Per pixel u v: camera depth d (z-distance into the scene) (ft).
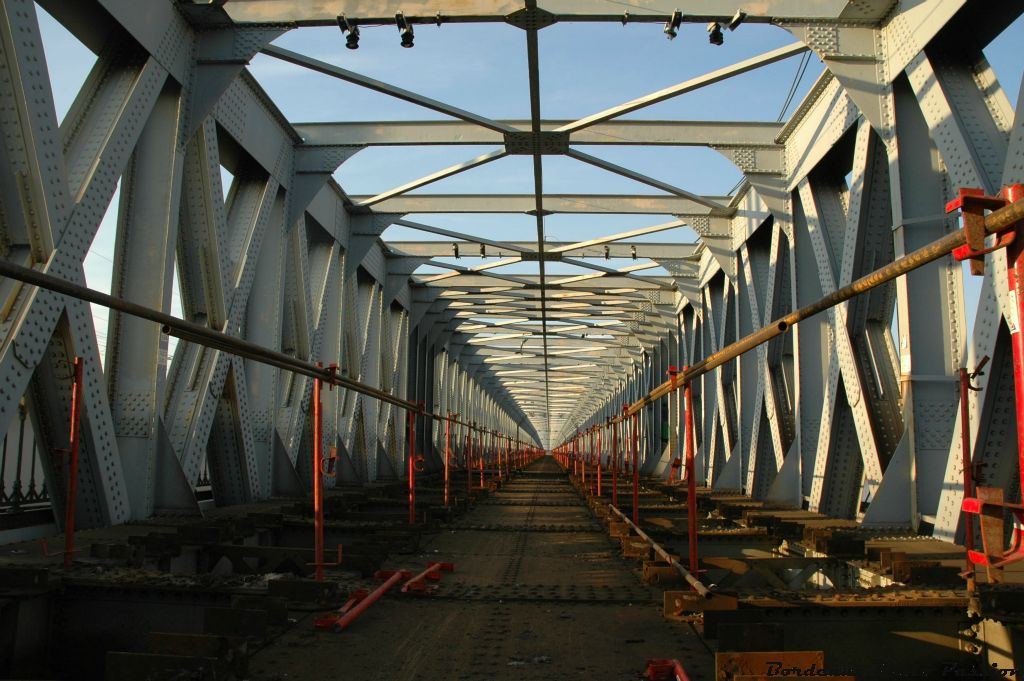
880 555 28.09
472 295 126.93
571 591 28.22
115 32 41.19
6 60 32.53
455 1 44.04
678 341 121.49
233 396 54.60
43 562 28.32
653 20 43.73
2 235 34.45
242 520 38.06
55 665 23.65
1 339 32.53
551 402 370.32
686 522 52.54
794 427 65.67
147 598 23.84
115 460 40.81
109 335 44.47
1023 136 31.78
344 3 44.88
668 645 20.48
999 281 32.78
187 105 46.16
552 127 63.77
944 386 41.09
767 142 62.69
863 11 42.80
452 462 165.17
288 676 17.49
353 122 64.85
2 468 36.04
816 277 60.18
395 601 26.18
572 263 101.50
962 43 39.34
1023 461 10.74
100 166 38.24
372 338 97.96
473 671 18.11
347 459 83.15
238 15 45.88
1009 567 27.07
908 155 42.50
